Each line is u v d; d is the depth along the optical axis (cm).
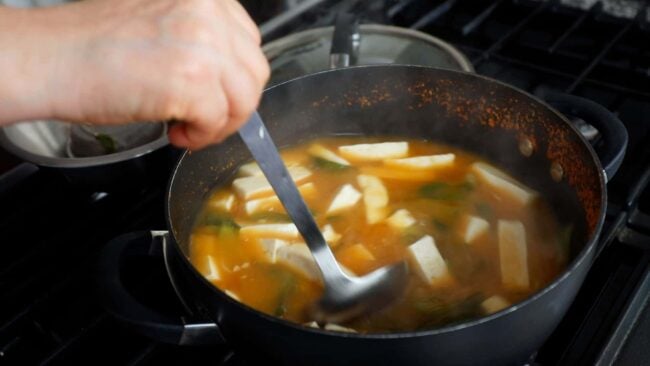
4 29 53
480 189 81
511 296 70
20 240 85
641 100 96
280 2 119
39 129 92
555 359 69
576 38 109
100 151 88
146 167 84
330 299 69
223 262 76
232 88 55
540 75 101
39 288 80
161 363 72
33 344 76
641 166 88
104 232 84
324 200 83
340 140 88
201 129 56
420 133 87
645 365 67
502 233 76
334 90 82
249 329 58
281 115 83
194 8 55
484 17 110
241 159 85
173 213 72
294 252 74
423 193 82
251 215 81
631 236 78
